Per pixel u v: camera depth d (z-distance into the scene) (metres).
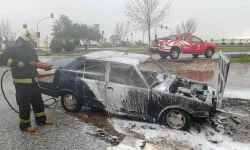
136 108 5.29
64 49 30.62
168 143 4.50
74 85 5.71
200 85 6.22
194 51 16.16
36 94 5.00
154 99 5.12
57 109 6.19
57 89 5.96
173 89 5.49
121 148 4.08
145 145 4.17
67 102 5.96
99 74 5.54
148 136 4.77
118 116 5.76
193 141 4.66
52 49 29.95
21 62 4.49
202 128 5.27
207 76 10.59
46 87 6.11
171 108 5.09
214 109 5.36
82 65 5.75
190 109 4.94
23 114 4.81
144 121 5.50
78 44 40.53
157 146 4.26
